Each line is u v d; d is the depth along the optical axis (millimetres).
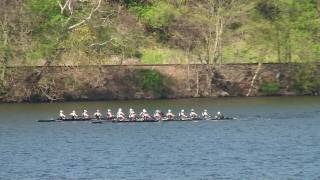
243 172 147875
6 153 169250
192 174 146500
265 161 157625
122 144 179000
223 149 171750
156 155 165125
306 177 143500
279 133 193625
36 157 164375
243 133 194000
